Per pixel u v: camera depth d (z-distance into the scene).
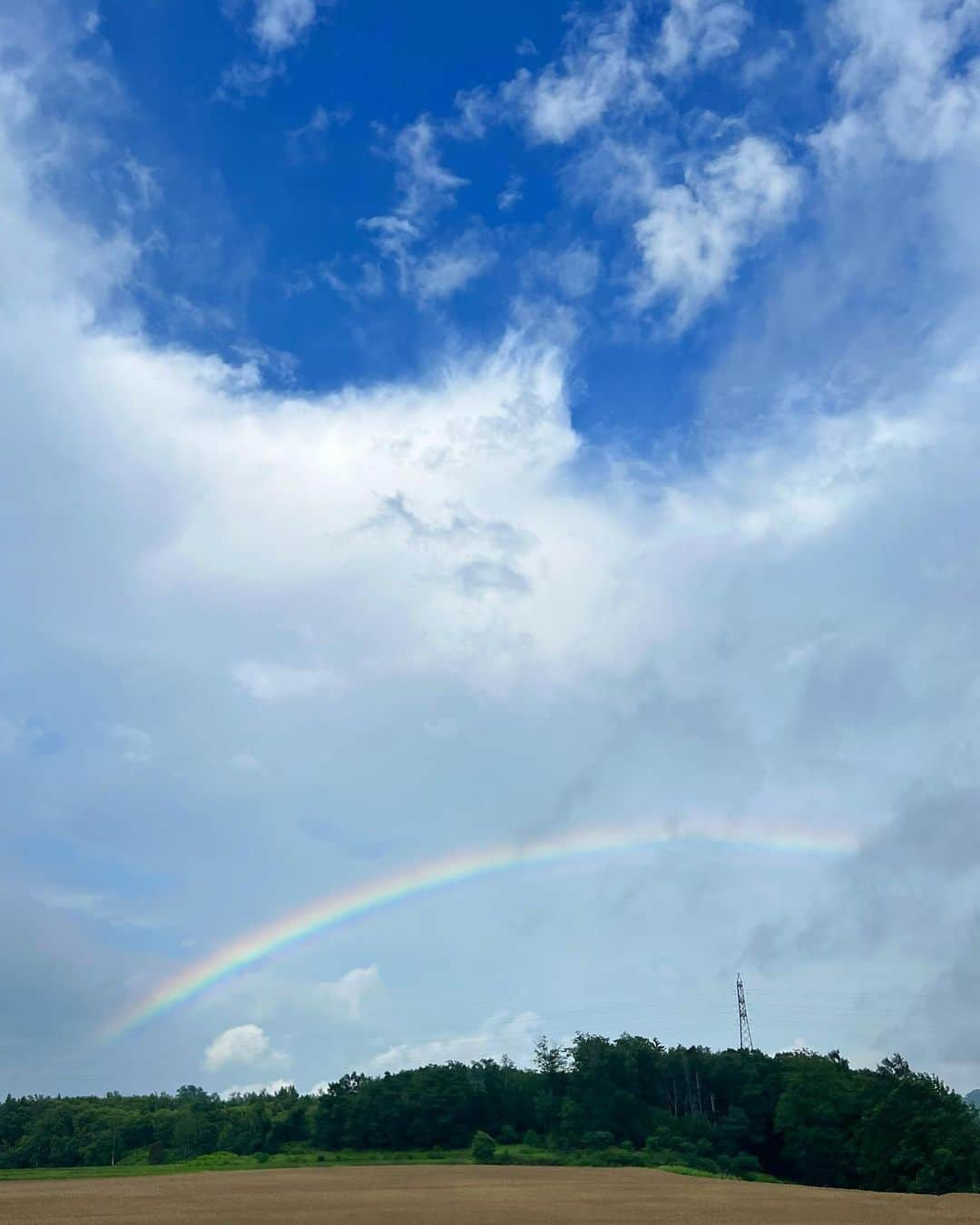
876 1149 177.75
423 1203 106.38
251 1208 102.25
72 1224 87.75
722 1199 116.75
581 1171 169.38
